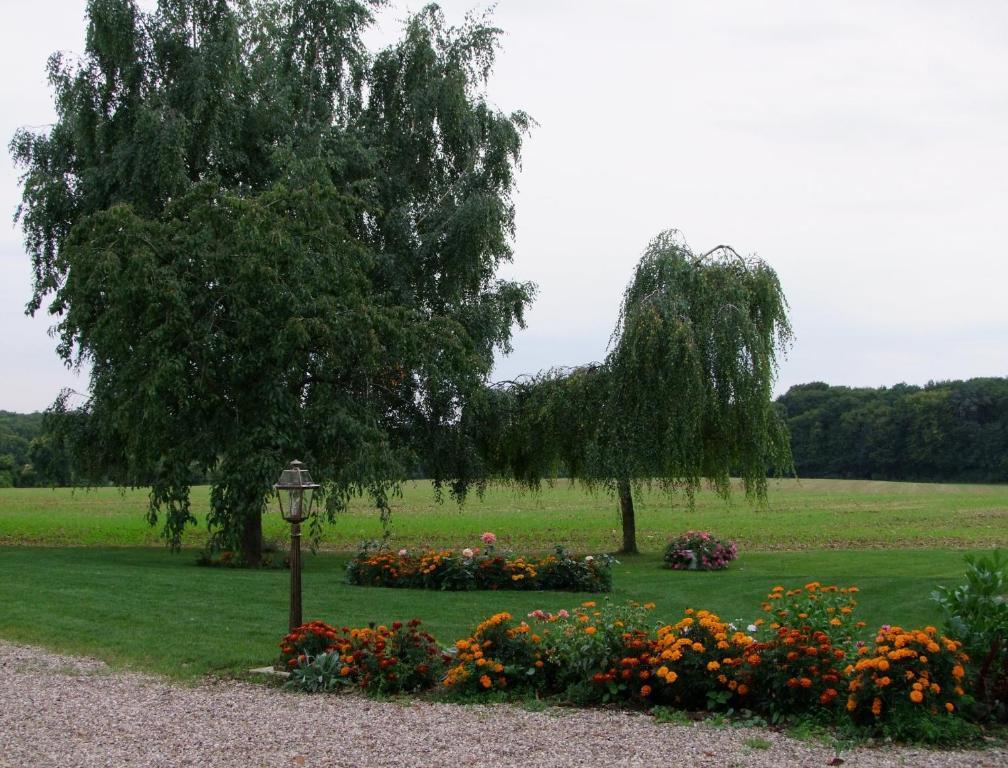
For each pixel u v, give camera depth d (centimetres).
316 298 1911
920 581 1596
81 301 1839
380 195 2356
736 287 2047
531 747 628
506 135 2419
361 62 2380
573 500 5394
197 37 2139
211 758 615
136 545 2766
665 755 605
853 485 7675
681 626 766
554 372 2338
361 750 629
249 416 1912
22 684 855
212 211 1873
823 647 696
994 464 8656
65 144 2239
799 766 579
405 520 3906
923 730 630
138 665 937
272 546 2423
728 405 2038
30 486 8256
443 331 2092
